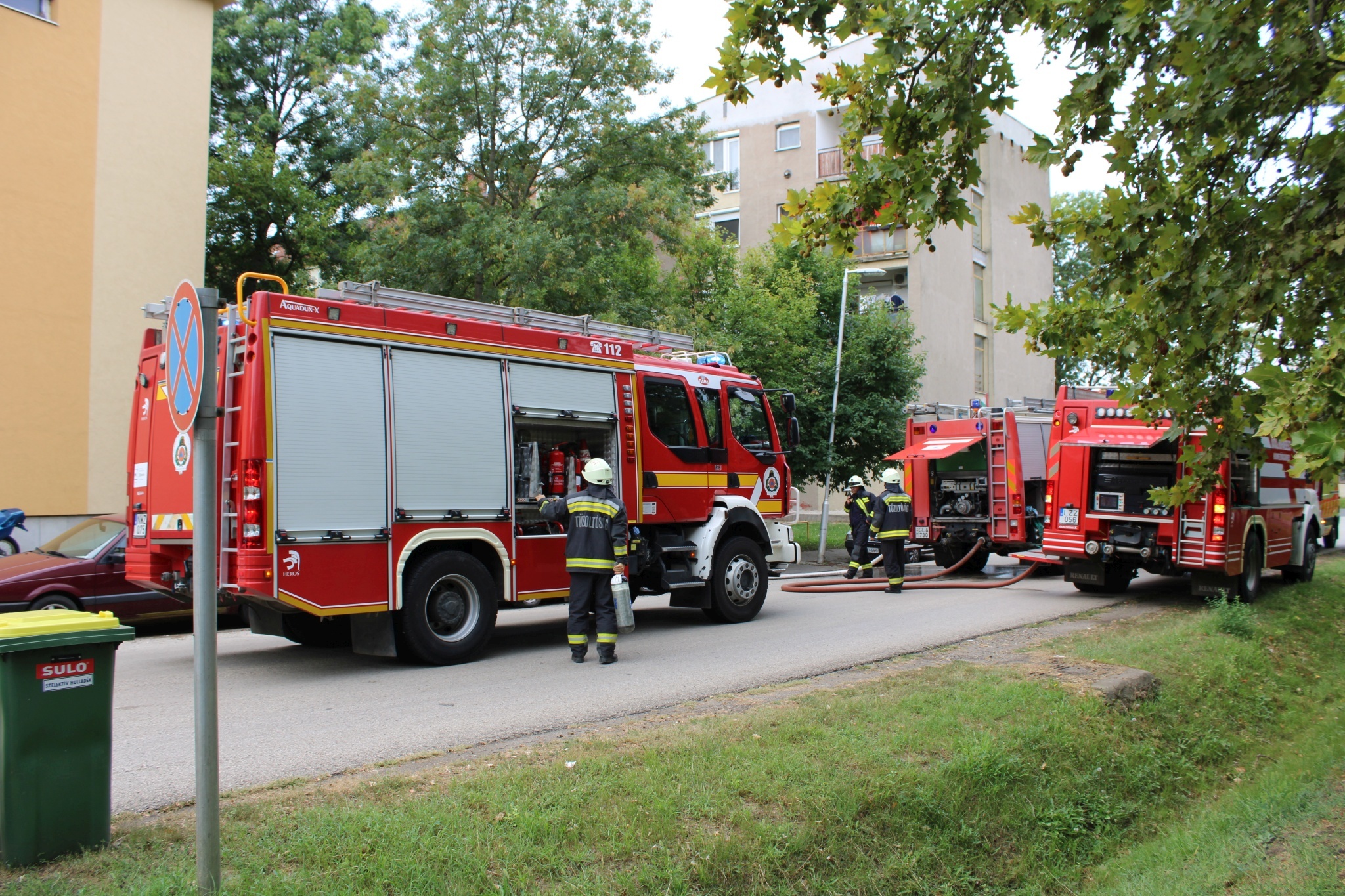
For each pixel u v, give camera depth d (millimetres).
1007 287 34125
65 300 13984
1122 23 5090
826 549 20219
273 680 7191
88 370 14188
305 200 23078
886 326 19594
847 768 4547
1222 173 5805
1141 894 4430
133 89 14867
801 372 18547
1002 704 5789
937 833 4402
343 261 23641
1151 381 6309
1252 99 5383
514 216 16812
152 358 7961
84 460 14109
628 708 6133
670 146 18625
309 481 6902
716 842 3773
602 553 7793
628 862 3578
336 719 5887
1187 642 8266
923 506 16062
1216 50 5203
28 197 13664
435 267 16531
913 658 7664
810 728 5125
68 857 3367
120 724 5734
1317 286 5848
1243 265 5602
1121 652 7586
